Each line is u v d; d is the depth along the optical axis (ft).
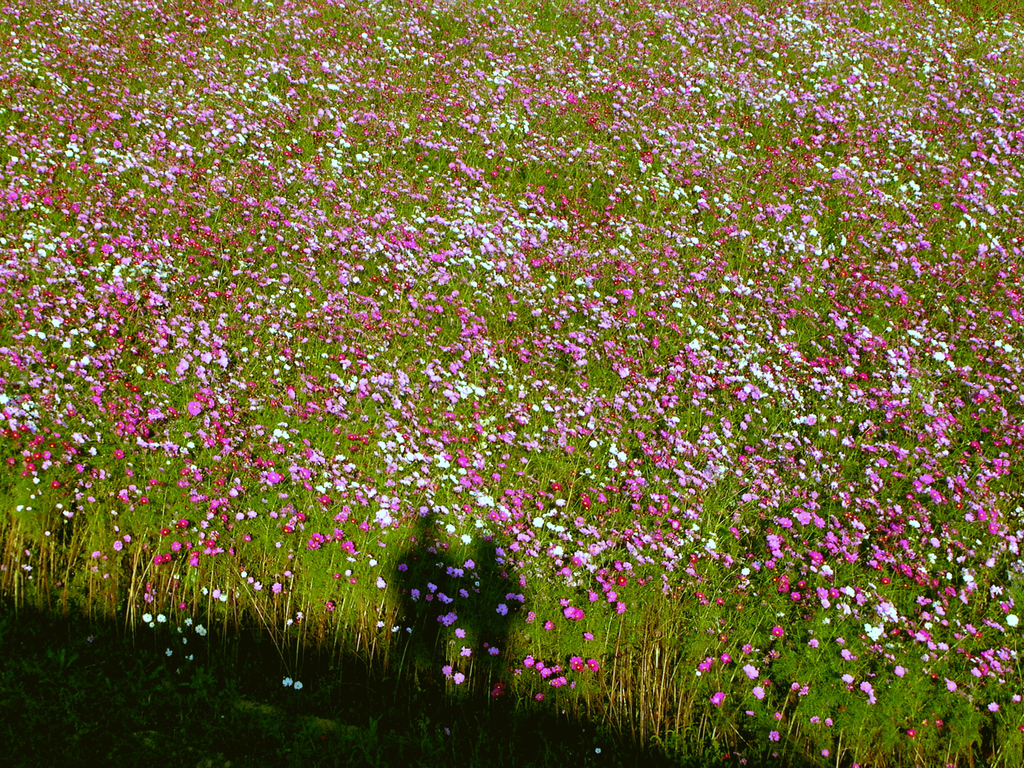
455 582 20.83
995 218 40.63
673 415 28.07
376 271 32.83
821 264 36.78
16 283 26.37
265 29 52.42
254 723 17.22
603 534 22.86
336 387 26.18
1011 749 18.86
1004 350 31.76
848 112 49.37
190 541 20.47
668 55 55.06
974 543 23.39
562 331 31.76
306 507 21.77
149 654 18.61
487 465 24.67
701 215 40.19
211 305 28.89
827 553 23.06
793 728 19.22
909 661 20.08
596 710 19.54
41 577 19.47
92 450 21.48
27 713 16.02
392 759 17.20
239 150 39.27
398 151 41.78
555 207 40.01
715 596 21.50
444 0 59.26
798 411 28.53
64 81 42.06
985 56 57.36
